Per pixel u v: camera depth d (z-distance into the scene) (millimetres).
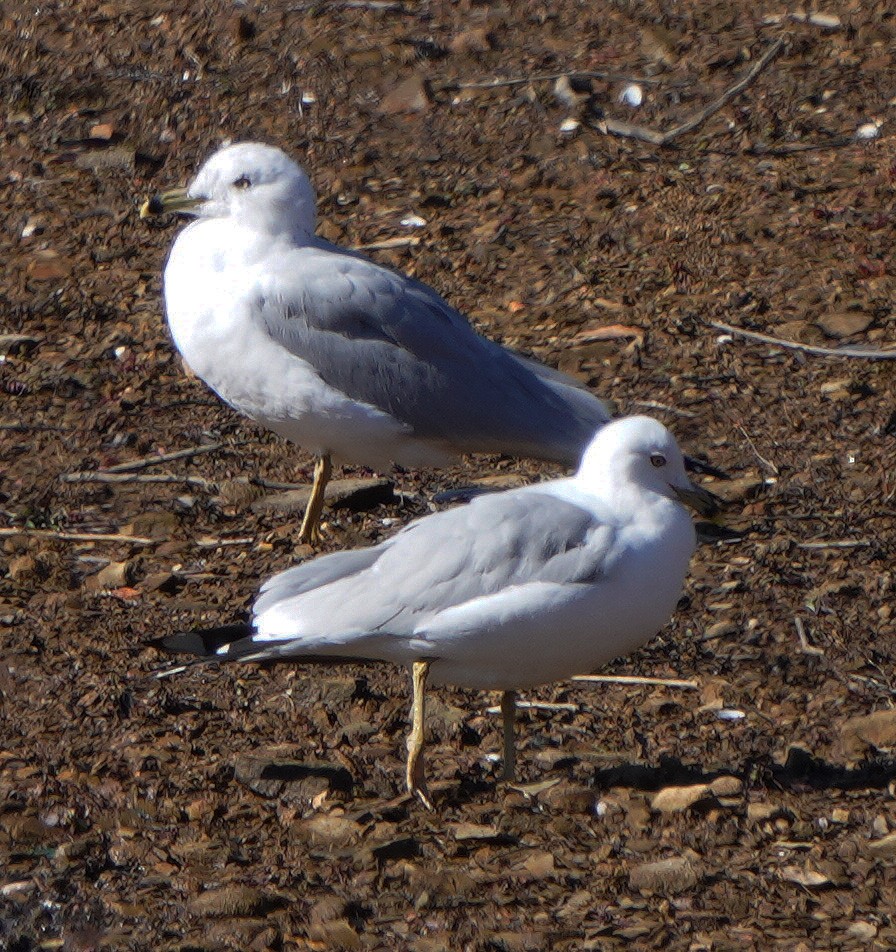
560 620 8672
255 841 8883
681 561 8961
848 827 8828
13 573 11516
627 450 8914
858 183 16031
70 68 19109
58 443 13305
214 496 12594
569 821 8945
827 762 9430
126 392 14016
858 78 17656
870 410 13125
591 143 17125
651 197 16203
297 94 18359
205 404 13883
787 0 19172
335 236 16109
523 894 8398
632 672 10398
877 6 18688
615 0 19516
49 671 10430
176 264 11727
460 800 9172
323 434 11742
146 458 13086
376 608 8820
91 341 14766
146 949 8109
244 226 11594
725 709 9969
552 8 19500
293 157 17438
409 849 8727
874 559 11383
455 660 8922
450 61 18688
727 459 12719
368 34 19203
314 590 9070
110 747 9703
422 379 11547
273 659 9273
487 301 14977
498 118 17672
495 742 9719
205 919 8281
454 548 8766
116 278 15703
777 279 14844
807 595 11016
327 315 11398
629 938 8016
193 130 18000
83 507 12461
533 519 8750
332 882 8523
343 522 12281
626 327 14375
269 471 12984
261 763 9391
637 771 9281
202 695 10203
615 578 8711
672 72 18109
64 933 8297
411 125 17766
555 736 9766
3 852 8867
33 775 9461
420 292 11859
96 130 18094
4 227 16641
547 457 11766
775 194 16000
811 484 12320
